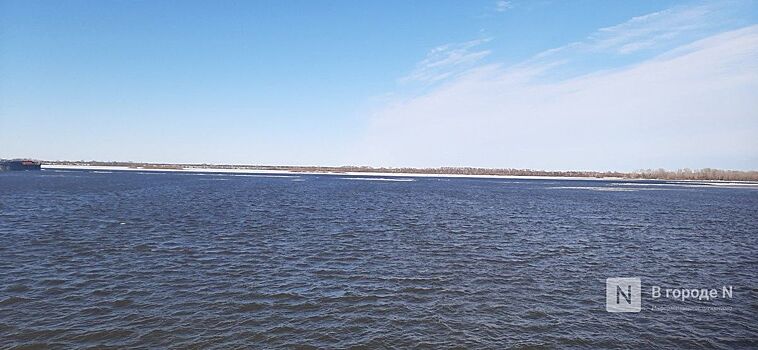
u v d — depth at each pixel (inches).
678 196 3270.2
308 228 1366.9
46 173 6186.0
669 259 1007.6
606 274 863.7
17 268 813.2
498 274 847.1
